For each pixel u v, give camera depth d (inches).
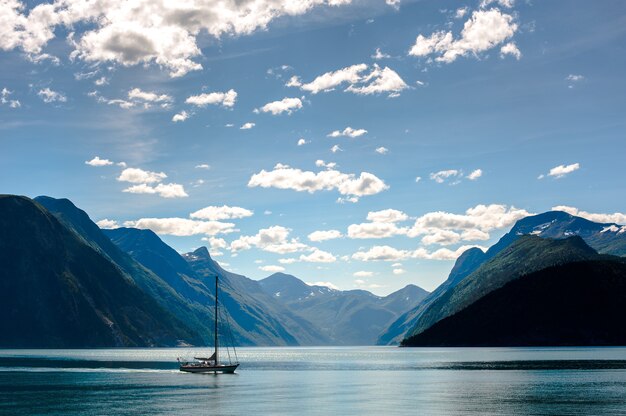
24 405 4436.5
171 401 4662.9
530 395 4825.3
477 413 3924.7
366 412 4018.2
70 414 3983.8
